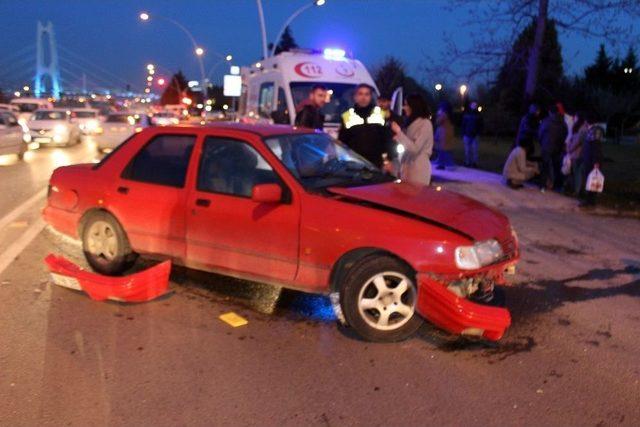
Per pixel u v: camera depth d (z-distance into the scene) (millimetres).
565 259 7168
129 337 4648
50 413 3574
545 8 15031
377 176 5582
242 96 16500
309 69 12719
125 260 5895
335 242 4648
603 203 10828
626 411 3732
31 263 6480
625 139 38469
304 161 5316
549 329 5000
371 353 4461
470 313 4363
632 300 5762
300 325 4945
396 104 12867
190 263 5469
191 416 3576
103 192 5848
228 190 5215
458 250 4426
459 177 14578
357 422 3549
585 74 44812
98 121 25781
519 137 12594
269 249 4953
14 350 4383
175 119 33406
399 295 4582
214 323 4953
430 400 3811
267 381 4008
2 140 18812
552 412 3703
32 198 10844
